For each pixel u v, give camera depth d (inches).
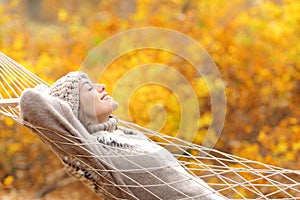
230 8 382.9
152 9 387.2
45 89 188.9
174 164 180.1
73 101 181.0
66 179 344.2
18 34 390.9
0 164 349.1
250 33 359.3
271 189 299.0
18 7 471.2
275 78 345.1
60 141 174.7
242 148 319.6
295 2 368.2
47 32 452.8
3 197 334.0
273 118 342.3
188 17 370.9
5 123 341.7
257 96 343.0
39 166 348.8
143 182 177.2
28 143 348.5
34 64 358.3
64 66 352.8
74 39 390.0
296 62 354.3
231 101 340.2
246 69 345.7
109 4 451.5
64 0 582.2
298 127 323.3
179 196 177.2
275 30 357.7
